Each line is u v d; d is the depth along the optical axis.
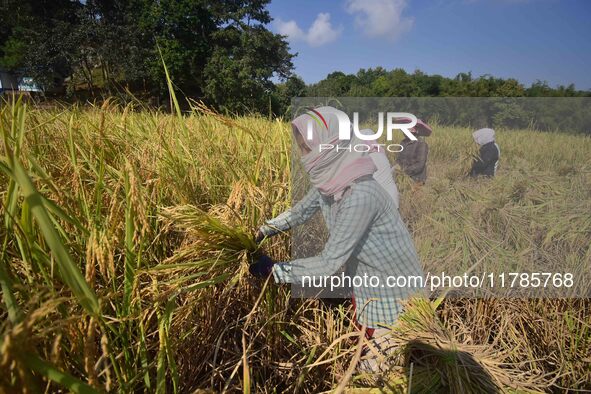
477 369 1.58
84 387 0.80
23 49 31.52
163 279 1.58
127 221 1.31
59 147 2.24
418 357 1.70
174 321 1.44
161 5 34.12
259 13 39.25
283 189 2.40
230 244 1.68
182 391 1.50
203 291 1.58
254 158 2.75
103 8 39.91
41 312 0.79
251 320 1.84
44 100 3.18
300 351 1.79
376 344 1.92
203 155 2.38
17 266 1.36
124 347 1.23
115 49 29.97
